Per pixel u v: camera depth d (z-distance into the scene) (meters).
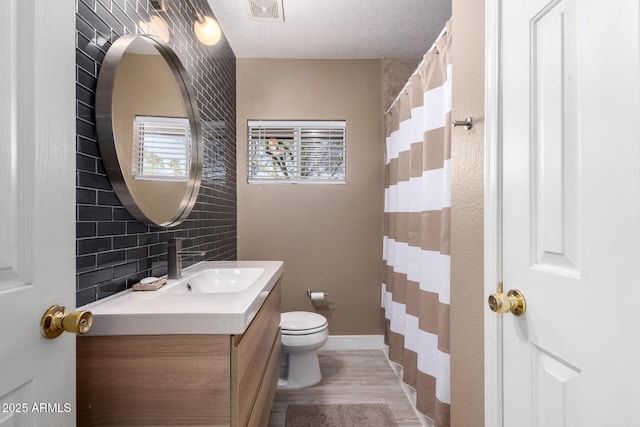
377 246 2.56
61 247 0.57
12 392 0.47
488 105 0.82
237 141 2.52
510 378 0.74
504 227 0.77
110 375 0.78
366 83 2.55
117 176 0.97
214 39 1.65
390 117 2.32
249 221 2.53
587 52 0.54
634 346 0.45
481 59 0.91
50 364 0.54
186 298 0.94
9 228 0.47
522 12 0.70
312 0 1.84
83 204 0.86
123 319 0.78
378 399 1.84
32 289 0.50
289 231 2.54
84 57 0.87
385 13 1.97
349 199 2.56
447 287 1.30
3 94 0.46
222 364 0.79
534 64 0.67
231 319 0.79
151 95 1.18
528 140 0.68
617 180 0.48
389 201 2.32
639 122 0.45
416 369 1.71
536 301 0.66
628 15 0.46
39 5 0.52
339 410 1.73
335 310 2.55
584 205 0.54
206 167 1.82
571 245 0.57
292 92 2.54
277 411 1.72
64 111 0.58
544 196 0.64
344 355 2.43
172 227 1.40
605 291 0.50
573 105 0.57
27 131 0.50
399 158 2.00
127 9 1.07
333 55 2.49
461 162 1.03
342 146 2.61
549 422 0.62
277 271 1.53
